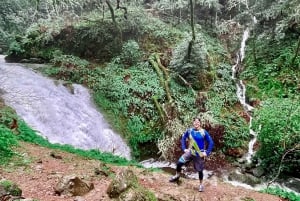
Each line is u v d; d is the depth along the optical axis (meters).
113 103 17.50
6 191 5.67
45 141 11.73
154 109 17.11
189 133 8.58
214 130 15.68
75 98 17.16
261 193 9.94
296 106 13.99
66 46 21.61
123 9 22.23
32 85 16.86
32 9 25.72
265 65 20.59
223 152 15.35
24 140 10.88
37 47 21.66
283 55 20.14
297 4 19.70
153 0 27.81
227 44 25.47
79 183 6.97
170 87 18.34
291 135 13.01
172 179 8.98
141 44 21.73
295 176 13.50
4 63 20.75
